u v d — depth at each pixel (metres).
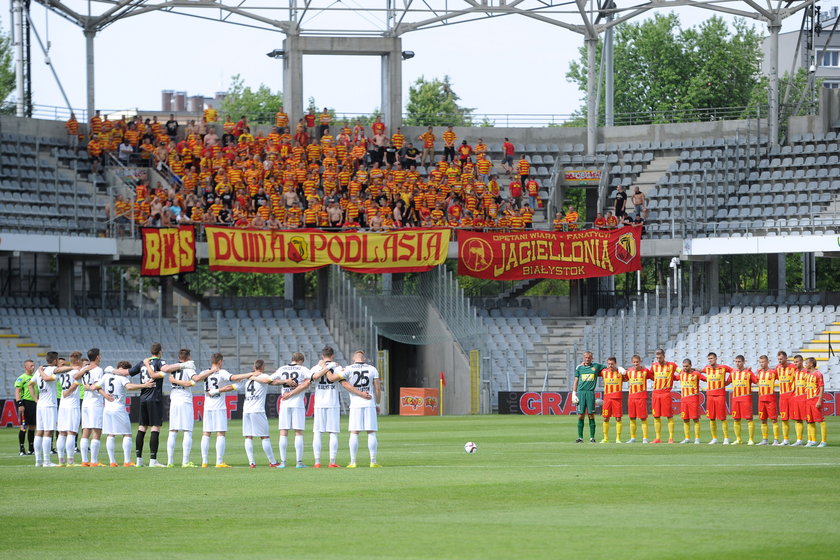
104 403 55.16
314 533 32.34
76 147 127.56
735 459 54.88
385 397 115.12
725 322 122.94
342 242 117.75
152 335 118.31
